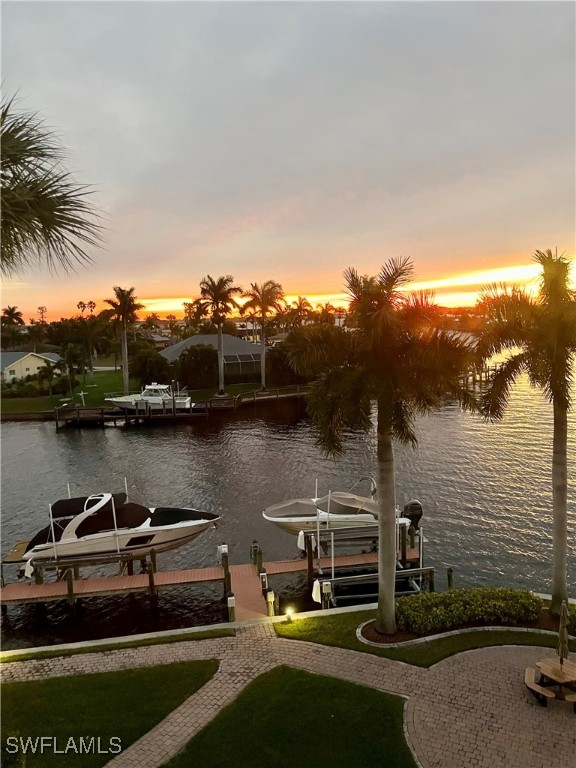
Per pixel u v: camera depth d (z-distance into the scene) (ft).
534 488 107.34
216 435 170.81
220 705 40.57
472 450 138.31
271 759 34.86
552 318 46.80
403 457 134.10
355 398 43.37
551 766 33.55
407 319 44.14
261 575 66.80
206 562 81.05
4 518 104.01
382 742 36.01
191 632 52.44
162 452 150.92
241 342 276.21
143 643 50.52
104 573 79.56
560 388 47.44
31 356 307.99
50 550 73.41
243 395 220.64
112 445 161.89
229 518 98.48
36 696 42.16
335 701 40.27
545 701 39.24
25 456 150.71
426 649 47.09
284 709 39.58
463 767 33.68
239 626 53.31
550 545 81.76
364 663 45.32
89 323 286.25
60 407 198.70
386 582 48.98
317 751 35.42
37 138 20.77
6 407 217.77
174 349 274.77
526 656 45.62
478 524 90.02
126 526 77.87
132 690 42.63
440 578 73.15
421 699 40.34
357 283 45.62
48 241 21.49
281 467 130.52
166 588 73.67
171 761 34.88
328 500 83.25
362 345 45.29
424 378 44.91
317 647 48.39
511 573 73.82
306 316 380.17
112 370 371.56
